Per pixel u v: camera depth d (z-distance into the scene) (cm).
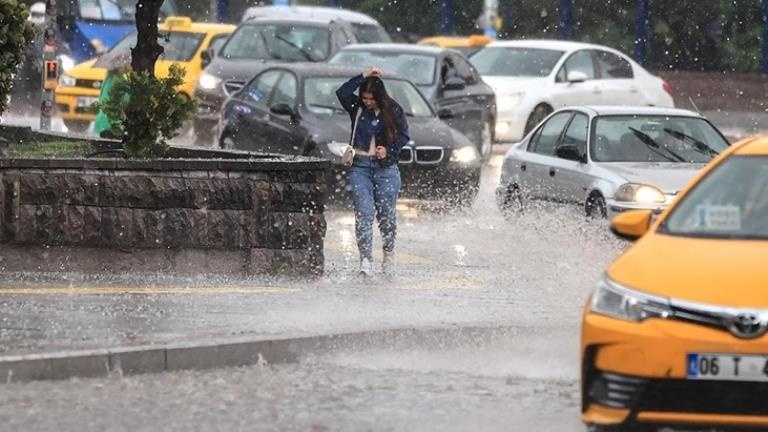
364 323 2316
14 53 3081
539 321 2372
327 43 5769
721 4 9119
